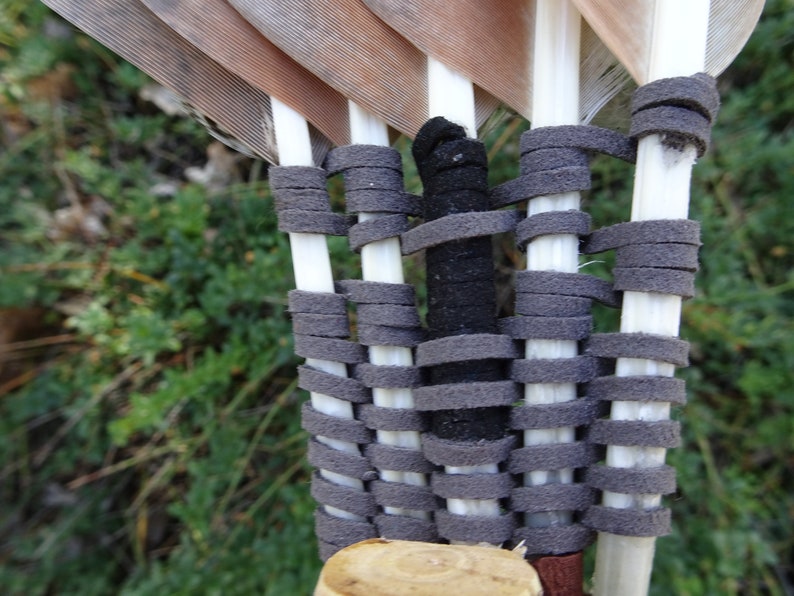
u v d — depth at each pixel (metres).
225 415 0.16
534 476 0.07
